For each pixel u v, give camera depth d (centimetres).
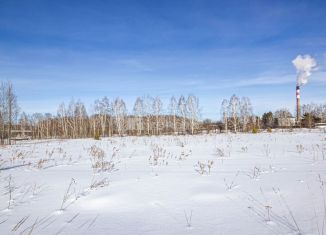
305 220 331
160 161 897
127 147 1561
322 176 569
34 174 682
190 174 636
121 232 311
